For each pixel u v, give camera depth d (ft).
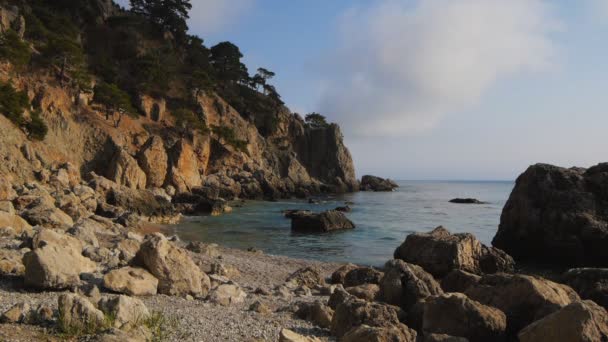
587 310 28.09
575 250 93.81
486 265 82.89
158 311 34.17
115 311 28.94
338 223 153.17
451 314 33.81
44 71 244.83
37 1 318.24
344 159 469.16
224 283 54.49
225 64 462.60
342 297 44.80
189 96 361.30
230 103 420.36
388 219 189.88
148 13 427.33
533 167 107.45
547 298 35.40
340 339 31.86
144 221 158.51
